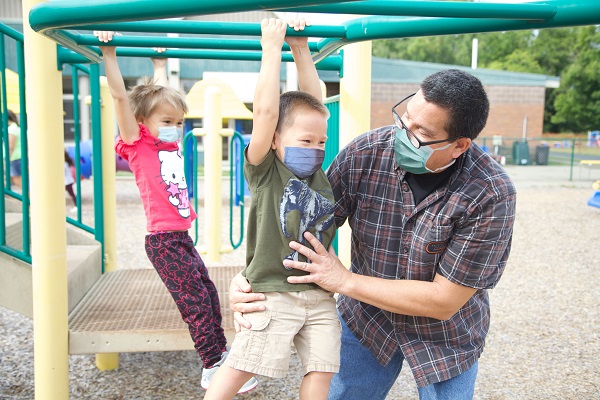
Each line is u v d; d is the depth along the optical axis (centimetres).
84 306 303
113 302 313
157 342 262
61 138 236
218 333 261
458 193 173
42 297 238
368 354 207
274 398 323
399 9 145
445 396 189
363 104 272
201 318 254
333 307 182
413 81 2120
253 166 171
